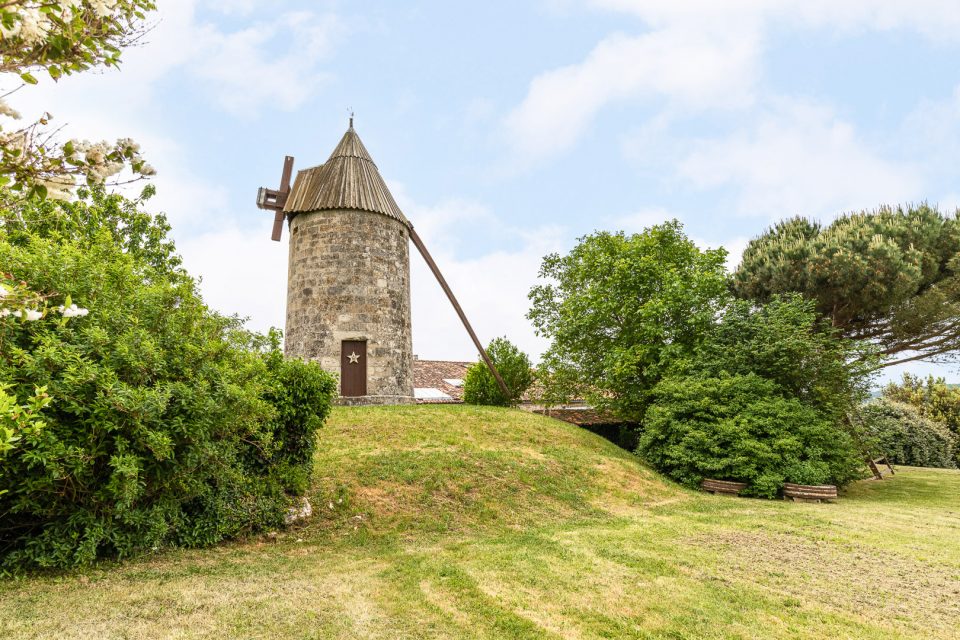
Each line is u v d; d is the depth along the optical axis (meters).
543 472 14.20
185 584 6.24
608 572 7.50
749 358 17.88
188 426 6.87
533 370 27.00
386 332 22.00
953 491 17.88
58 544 6.39
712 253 22.30
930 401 36.03
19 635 4.67
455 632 5.48
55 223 9.44
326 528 9.64
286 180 24.09
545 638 5.42
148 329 7.38
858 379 17.41
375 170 23.97
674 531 10.22
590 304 23.03
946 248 21.00
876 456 19.88
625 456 18.00
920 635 5.66
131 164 3.32
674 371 19.28
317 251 21.88
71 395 6.11
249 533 8.88
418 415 17.42
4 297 3.35
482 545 9.10
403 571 7.48
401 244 23.56
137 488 6.52
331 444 13.79
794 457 15.46
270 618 5.48
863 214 23.31
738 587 6.97
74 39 2.87
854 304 21.16
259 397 9.00
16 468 5.82
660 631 5.64
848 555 8.53
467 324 24.72
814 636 5.60
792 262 21.84
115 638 4.77
